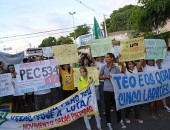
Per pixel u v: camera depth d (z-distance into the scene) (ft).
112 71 12.18
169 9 23.07
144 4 24.30
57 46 14.51
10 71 14.30
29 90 13.26
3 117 10.96
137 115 12.88
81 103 11.75
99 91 14.14
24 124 11.14
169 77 14.01
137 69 13.38
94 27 20.07
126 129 12.11
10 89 12.84
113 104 12.63
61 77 14.25
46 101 13.39
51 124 11.46
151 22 24.63
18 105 15.24
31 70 13.30
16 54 19.53
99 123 12.04
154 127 12.07
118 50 17.80
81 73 12.01
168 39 24.08
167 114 13.85
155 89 13.46
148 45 13.83
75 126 13.26
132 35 34.71
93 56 15.53
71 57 14.52
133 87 12.69
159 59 14.05
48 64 13.50
